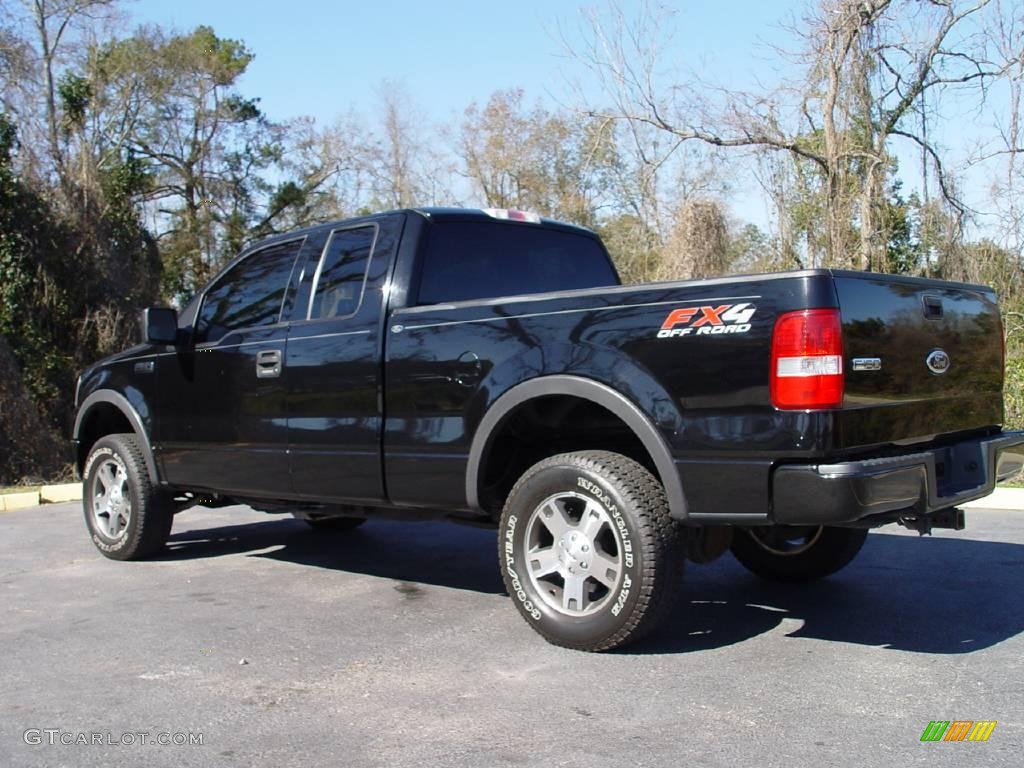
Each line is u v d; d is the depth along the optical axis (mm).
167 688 4039
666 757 3219
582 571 4312
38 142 20219
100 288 20000
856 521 3912
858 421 3836
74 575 6293
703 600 5297
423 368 4844
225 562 6637
